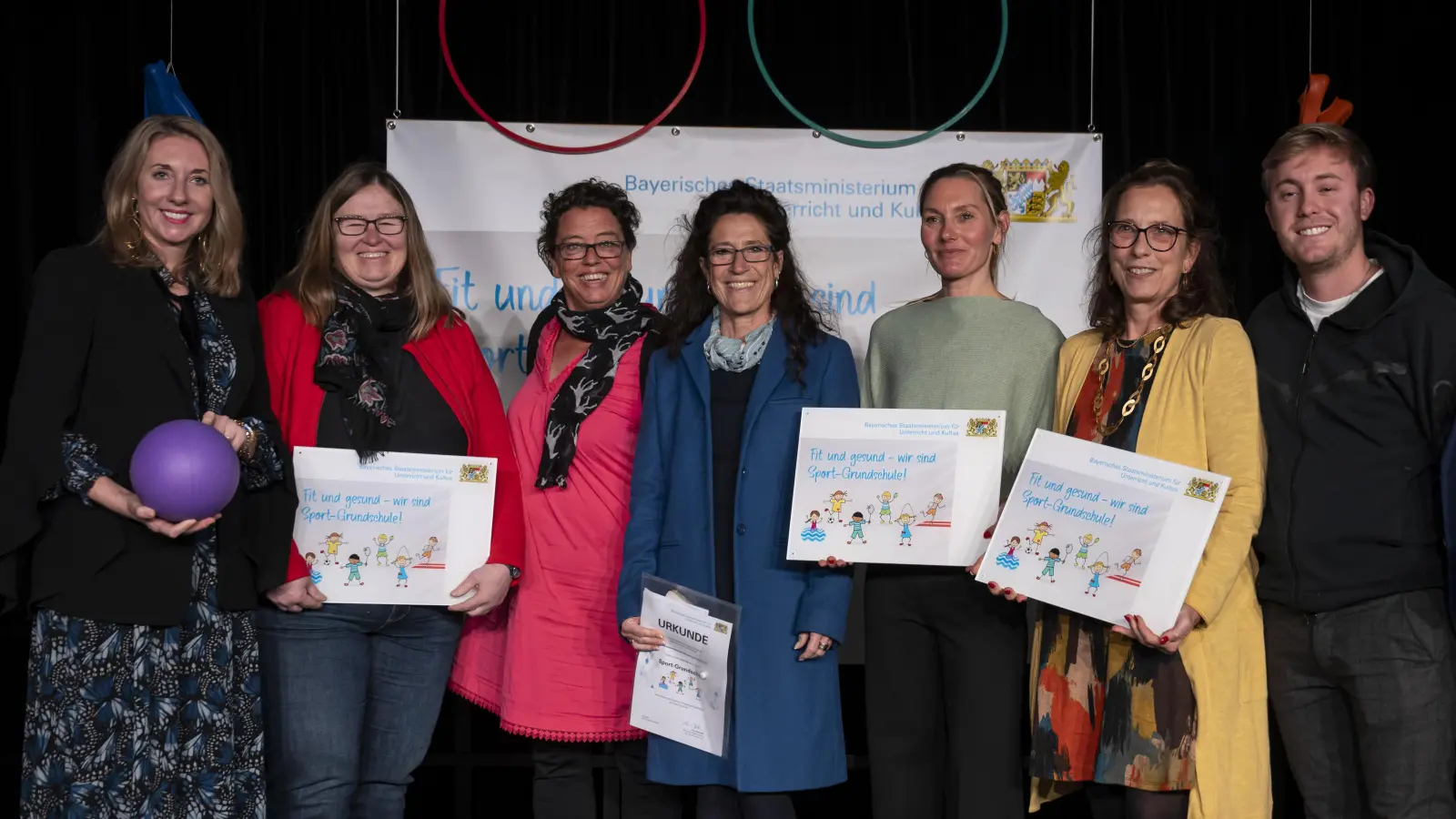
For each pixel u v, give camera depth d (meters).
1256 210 3.69
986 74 3.70
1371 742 2.37
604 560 2.68
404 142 3.45
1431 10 3.62
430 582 2.50
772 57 3.69
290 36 3.63
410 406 2.55
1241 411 2.31
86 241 3.54
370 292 2.60
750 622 2.40
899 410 2.43
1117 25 3.70
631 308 2.81
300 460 2.45
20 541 2.07
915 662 2.54
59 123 3.55
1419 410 2.34
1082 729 2.38
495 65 3.65
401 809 2.59
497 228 3.46
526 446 2.80
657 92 3.66
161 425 2.16
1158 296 2.42
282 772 2.42
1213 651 2.30
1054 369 2.58
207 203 2.32
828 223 3.50
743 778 2.34
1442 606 2.35
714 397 2.51
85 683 2.14
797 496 2.42
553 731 2.65
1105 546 2.29
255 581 2.35
